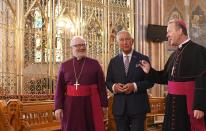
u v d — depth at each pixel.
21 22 10.09
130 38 5.55
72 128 5.33
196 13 15.97
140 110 5.40
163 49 13.55
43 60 10.62
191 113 4.09
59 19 10.98
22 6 10.12
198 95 3.96
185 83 4.18
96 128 5.36
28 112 6.46
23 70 10.10
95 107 5.40
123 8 12.76
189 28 15.99
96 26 11.99
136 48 12.97
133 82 5.45
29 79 10.28
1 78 9.70
